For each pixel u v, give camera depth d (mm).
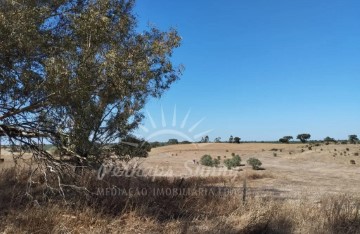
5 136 8930
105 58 8172
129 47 9359
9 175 11461
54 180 9938
